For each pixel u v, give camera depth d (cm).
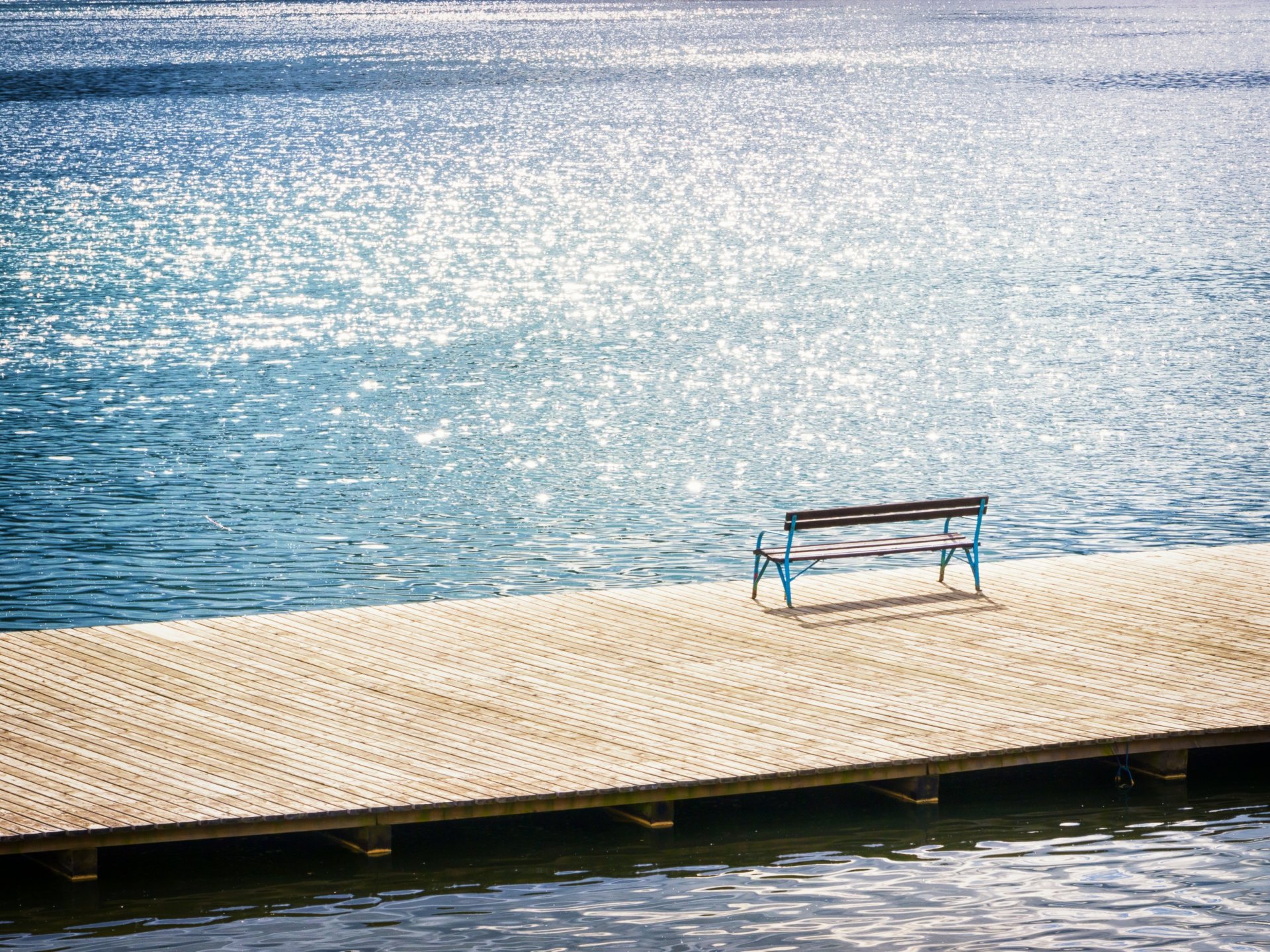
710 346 3700
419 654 1516
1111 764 1423
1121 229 5388
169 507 2428
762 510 2422
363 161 7931
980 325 3875
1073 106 10306
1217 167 7075
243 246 5328
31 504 2434
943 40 17812
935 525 2345
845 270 4747
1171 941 1088
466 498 2488
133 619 1933
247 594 2028
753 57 15800
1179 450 2728
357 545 2244
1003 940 1093
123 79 12475
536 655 1516
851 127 9569
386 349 3697
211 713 1355
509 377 3391
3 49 15775
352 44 17050
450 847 1259
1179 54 14838
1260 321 3822
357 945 1095
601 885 1191
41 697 1391
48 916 1135
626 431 2930
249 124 9581
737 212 6150
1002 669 1476
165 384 3316
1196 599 1697
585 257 5097
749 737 1302
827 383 3312
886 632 1589
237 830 1135
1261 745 1482
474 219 5991
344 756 1259
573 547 2233
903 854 1245
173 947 1091
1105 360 3456
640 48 17150
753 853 1247
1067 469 2620
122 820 1126
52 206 6294
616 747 1281
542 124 9844
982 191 6594
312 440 2866
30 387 3269
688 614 1655
